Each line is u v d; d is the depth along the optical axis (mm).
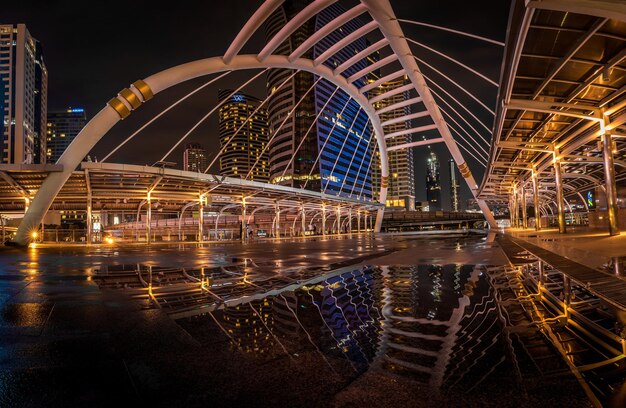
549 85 18172
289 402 2527
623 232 23453
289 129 151250
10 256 18641
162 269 11672
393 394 2633
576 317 4738
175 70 30891
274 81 163000
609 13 9477
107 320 5020
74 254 20438
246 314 5340
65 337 4191
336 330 4422
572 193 69125
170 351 3674
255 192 46312
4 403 2551
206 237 62906
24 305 6074
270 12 26906
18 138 148250
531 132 27688
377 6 30172
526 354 3412
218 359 3430
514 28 13039
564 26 12703
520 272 9242
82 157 29578
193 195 44219
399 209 157000
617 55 14188
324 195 58375
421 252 17766
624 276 7195
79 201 43000
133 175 32312
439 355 3457
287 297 6707
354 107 175125
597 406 2393
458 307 5613
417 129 60406
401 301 6176
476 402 2479
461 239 34000
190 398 2615
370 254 17438
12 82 149375
